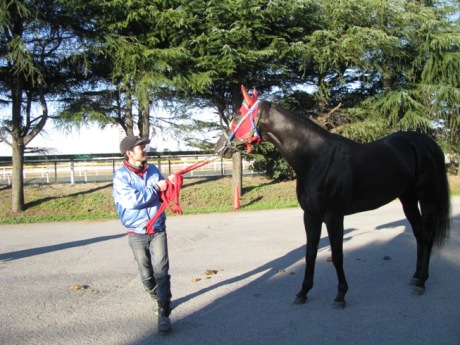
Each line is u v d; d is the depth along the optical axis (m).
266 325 4.10
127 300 4.97
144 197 3.84
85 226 10.96
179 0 12.42
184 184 15.66
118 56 12.16
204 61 12.41
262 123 4.59
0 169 18.48
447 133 17.55
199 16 12.84
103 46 11.88
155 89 12.34
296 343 3.70
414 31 15.77
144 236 4.04
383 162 4.72
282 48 12.90
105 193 14.17
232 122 4.71
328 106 16.66
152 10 11.92
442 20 16.16
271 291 5.09
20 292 5.39
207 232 9.46
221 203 14.14
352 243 7.50
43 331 4.13
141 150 3.96
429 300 4.62
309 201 4.48
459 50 16.44
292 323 4.12
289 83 15.34
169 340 3.84
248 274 5.84
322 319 4.20
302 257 6.67
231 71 12.32
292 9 12.67
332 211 4.44
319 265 6.13
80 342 3.86
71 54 12.09
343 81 14.66
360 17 14.31
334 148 4.48
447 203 5.23
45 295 5.24
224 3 12.12
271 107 4.60
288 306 4.57
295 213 12.07
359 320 4.15
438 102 16.05
